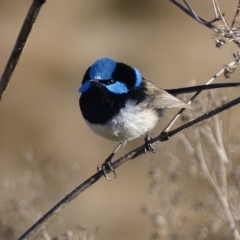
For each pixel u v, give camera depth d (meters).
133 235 14.61
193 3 22.72
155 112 9.10
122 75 8.85
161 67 20.95
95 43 22.12
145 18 23.52
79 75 20.64
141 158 11.67
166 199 10.28
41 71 20.53
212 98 9.05
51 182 13.61
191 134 10.01
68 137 18.05
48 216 7.41
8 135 18.17
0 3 22.95
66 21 23.08
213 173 9.27
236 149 9.66
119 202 15.42
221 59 20.48
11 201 10.15
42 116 18.95
